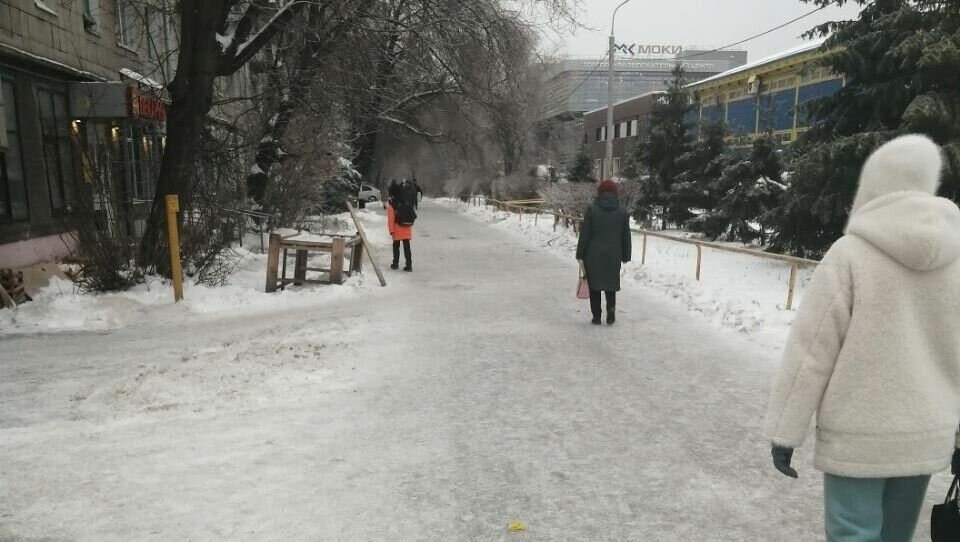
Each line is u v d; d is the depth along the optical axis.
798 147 12.77
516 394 5.42
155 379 5.33
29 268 9.66
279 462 4.05
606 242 7.79
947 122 9.80
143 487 3.68
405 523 3.37
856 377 2.12
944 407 2.12
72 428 4.54
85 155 9.21
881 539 2.30
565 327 7.89
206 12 9.60
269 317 8.38
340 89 15.00
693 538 3.27
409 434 4.54
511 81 17.34
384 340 7.16
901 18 10.66
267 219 15.19
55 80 11.98
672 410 5.06
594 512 3.51
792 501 3.64
